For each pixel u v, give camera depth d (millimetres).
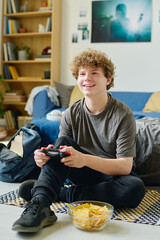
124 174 1604
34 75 5336
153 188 2123
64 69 5168
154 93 4250
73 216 1350
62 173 1479
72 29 5086
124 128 1579
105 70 1601
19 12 5227
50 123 2479
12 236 1273
